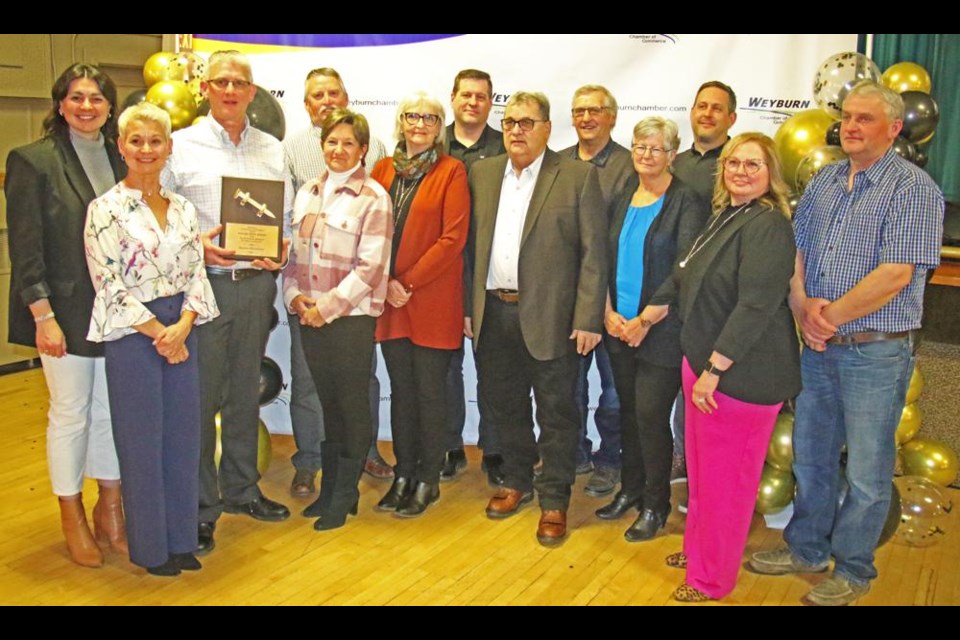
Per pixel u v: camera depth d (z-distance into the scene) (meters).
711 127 3.22
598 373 4.00
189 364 2.63
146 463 2.61
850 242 2.48
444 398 3.17
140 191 2.51
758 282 2.39
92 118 2.59
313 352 3.01
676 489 3.58
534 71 3.73
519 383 3.17
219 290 2.88
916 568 2.91
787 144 3.18
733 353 2.41
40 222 2.55
